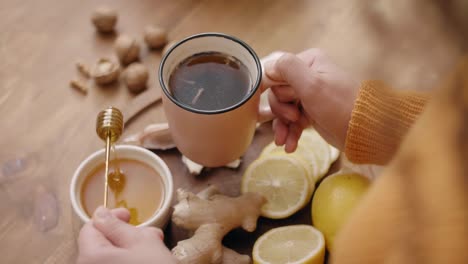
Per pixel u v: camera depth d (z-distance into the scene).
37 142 0.65
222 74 0.53
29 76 0.70
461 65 0.23
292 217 0.59
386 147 0.46
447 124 0.24
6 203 0.61
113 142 0.56
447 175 0.24
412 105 0.40
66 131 0.66
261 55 0.72
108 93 0.69
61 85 0.70
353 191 0.55
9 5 0.76
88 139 0.65
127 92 0.70
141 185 0.58
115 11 0.74
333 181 0.57
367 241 0.28
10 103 0.68
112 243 0.46
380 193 0.28
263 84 0.55
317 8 0.75
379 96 0.46
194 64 0.53
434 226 0.25
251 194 0.57
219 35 0.52
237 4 0.77
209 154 0.54
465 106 0.24
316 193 0.57
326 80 0.53
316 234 0.55
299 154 0.62
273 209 0.58
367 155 0.50
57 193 0.61
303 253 0.53
